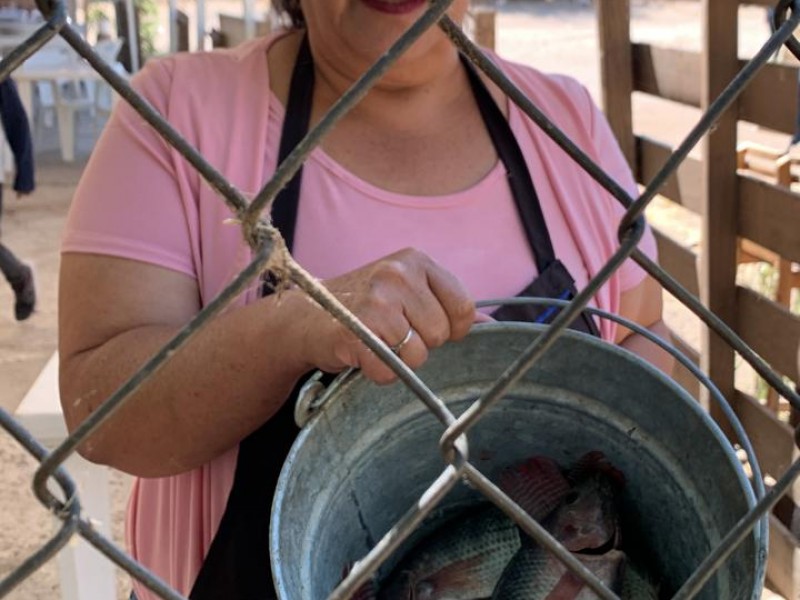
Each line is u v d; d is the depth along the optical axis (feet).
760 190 6.83
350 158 3.71
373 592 3.00
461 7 3.76
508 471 3.10
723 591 2.37
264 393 2.98
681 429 2.74
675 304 13.02
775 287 9.79
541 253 3.78
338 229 3.57
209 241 3.41
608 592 1.78
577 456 3.11
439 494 1.65
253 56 3.84
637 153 8.66
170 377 3.01
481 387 2.99
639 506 3.03
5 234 16.48
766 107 6.67
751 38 31.55
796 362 6.66
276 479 3.15
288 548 2.37
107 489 5.11
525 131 3.97
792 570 6.91
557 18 43.52
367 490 2.97
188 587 3.36
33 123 21.90
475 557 3.04
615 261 1.66
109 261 3.34
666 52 7.93
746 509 2.30
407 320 2.65
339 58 3.67
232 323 2.94
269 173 3.57
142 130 3.47
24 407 4.98
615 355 2.85
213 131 3.58
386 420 2.90
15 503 8.49
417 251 2.79
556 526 2.89
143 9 24.13
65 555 5.26
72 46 1.36
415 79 3.68
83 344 3.30
